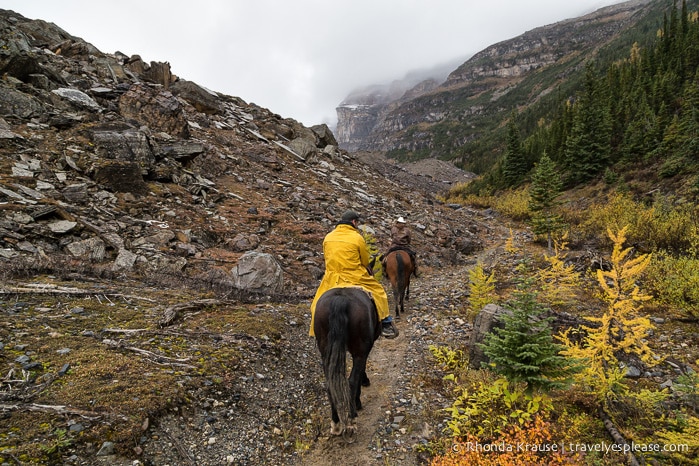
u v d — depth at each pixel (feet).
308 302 29.91
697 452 13.19
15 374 14.11
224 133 75.00
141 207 36.63
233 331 21.33
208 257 33.12
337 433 15.52
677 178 79.20
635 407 16.12
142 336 18.81
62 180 34.37
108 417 12.98
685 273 28.27
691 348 22.02
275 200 54.44
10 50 46.78
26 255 24.56
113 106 53.57
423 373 21.02
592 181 120.47
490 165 465.47
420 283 41.88
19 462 10.73
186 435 13.79
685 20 264.11
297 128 105.09
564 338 19.29
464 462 13.07
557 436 14.74
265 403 16.83
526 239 70.74
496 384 16.72
